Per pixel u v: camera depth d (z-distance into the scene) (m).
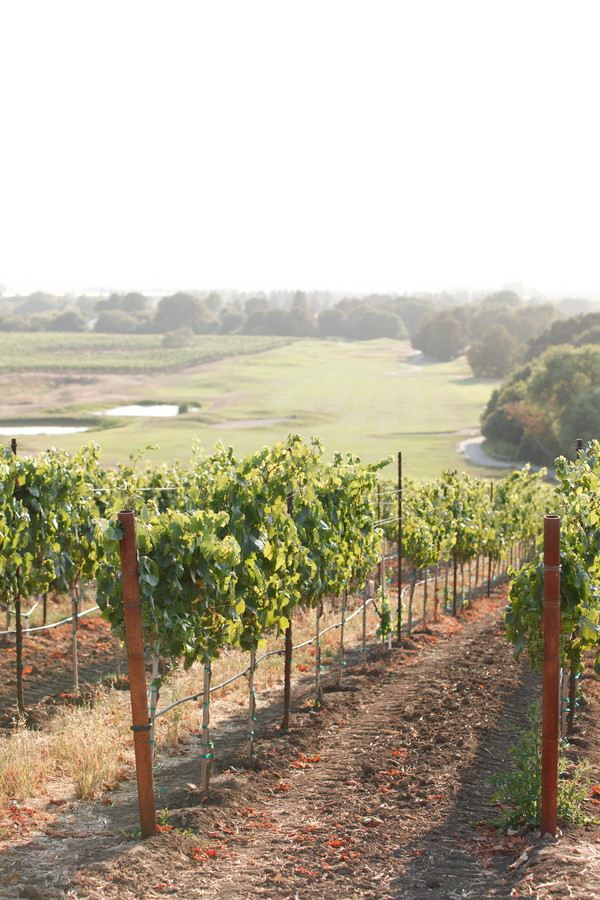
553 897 4.08
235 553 6.04
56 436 63.47
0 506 8.26
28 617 13.48
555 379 60.31
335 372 123.12
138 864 4.75
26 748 6.91
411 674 10.63
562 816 5.27
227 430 67.44
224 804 5.94
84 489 9.71
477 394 95.75
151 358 140.88
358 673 10.87
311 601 8.90
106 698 9.27
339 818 5.68
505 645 12.12
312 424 71.94
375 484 10.42
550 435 60.47
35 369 119.38
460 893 4.38
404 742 7.39
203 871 4.81
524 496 22.25
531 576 6.25
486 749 7.05
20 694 8.68
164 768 7.07
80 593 14.58
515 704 8.55
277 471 7.69
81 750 7.00
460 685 9.38
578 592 6.24
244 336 199.62
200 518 5.90
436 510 15.08
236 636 6.70
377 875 4.71
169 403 91.19
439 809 5.74
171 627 5.79
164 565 5.69
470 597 19.55
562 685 6.70
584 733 7.50
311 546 8.53
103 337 186.38
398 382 109.31
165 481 13.98
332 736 7.89
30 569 8.90
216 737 8.09
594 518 6.86
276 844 5.26
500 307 175.25
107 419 76.62
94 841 5.24
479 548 18.39
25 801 6.00
